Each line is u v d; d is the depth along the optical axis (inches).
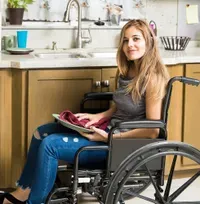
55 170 105.4
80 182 103.7
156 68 106.0
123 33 109.0
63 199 107.6
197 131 141.7
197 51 154.8
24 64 120.4
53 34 155.3
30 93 123.1
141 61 106.8
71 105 127.6
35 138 113.9
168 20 168.1
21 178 115.0
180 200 128.0
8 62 121.4
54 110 126.2
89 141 106.3
